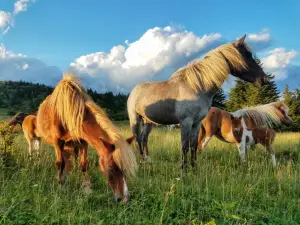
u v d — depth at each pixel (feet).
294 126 94.68
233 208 14.02
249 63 24.54
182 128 23.39
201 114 23.62
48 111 18.29
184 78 24.02
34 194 15.70
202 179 19.56
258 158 31.12
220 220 12.44
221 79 23.45
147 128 29.04
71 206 14.84
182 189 16.07
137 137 28.19
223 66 23.29
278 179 20.66
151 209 14.20
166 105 24.16
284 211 14.69
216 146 36.94
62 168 18.58
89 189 17.38
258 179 20.34
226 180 20.63
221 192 16.93
